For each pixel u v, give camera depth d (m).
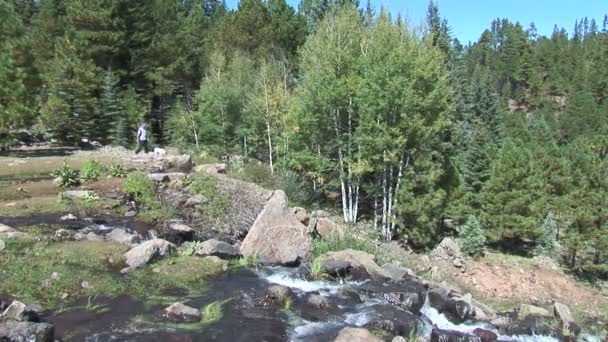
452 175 27.69
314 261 13.25
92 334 8.12
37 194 16.98
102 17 37.69
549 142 57.31
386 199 25.09
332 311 10.51
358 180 25.50
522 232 27.72
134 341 7.98
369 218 27.42
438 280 17.11
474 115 57.22
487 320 12.84
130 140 36.88
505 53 135.00
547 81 115.12
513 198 28.14
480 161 35.56
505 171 28.67
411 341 9.74
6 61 26.70
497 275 23.55
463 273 22.59
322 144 26.34
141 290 10.20
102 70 37.19
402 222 24.19
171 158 22.55
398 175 24.50
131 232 13.80
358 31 25.75
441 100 24.27
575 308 21.97
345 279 12.91
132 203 16.58
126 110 36.94
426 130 23.41
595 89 106.00
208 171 22.16
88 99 33.88
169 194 17.58
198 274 11.47
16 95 26.78
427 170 24.81
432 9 52.41
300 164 26.27
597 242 26.47
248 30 49.53
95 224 14.38
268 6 57.78
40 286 9.62
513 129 64.69
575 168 36.28
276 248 13.71
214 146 34.31
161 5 46.91
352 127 25.72
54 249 11.59
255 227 13.88
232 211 16.78
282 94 31.80
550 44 132.50
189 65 45.97
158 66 42.50
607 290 25.36
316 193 27.61
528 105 114.69
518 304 20.11
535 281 24.16
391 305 11.34
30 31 46.66
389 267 14.03
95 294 9.73
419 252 24.38
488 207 28.72
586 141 45.38
